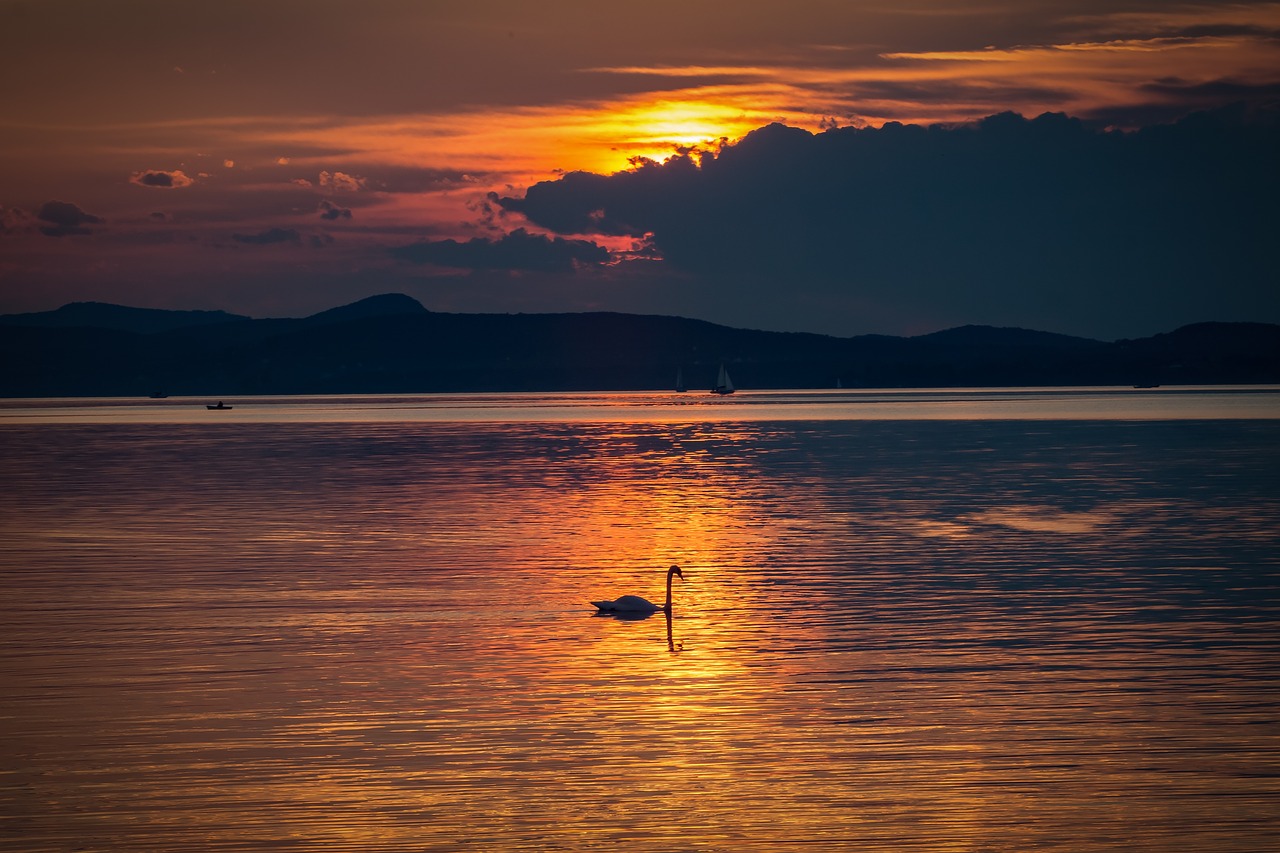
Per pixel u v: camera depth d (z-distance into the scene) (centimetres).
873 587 5169
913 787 2789
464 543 6581
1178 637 4181
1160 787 2772
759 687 3594
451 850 2488
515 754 3022
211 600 4988
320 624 4512
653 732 3183
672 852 2473
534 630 4400
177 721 3297
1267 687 3541
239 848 2498
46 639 4275
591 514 7888
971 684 3600
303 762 2975
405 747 3078
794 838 2531
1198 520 7269
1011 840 2511
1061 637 4197
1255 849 2462
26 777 2881
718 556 6050
